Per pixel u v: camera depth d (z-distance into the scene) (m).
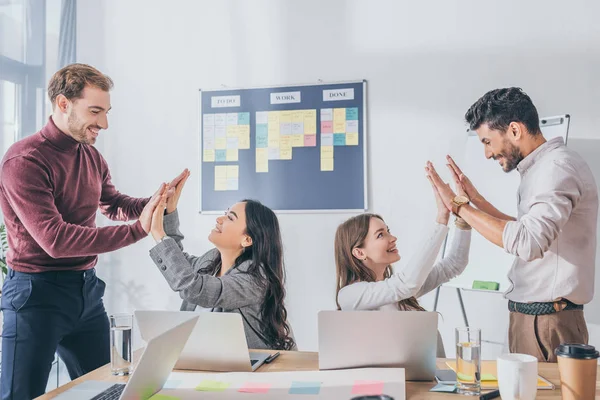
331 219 3.38
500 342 3.15
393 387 1.36
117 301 3.61
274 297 2.07
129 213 2.61
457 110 3.22
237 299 1.96
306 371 1.55
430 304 3.29
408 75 3.29
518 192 2.12
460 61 3.22
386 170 3.32
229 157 3.51
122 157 3.63
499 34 3.17
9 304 2.12
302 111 3.42
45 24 3.26
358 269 1.96
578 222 1.94
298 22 3.43
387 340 1.49
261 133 3.47
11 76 2.98
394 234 3.30
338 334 1.51
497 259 2.90
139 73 3.62
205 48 3.55
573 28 3.07
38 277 2.14
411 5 3.29
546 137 2.90
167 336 1.27
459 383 1.39
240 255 2.11
